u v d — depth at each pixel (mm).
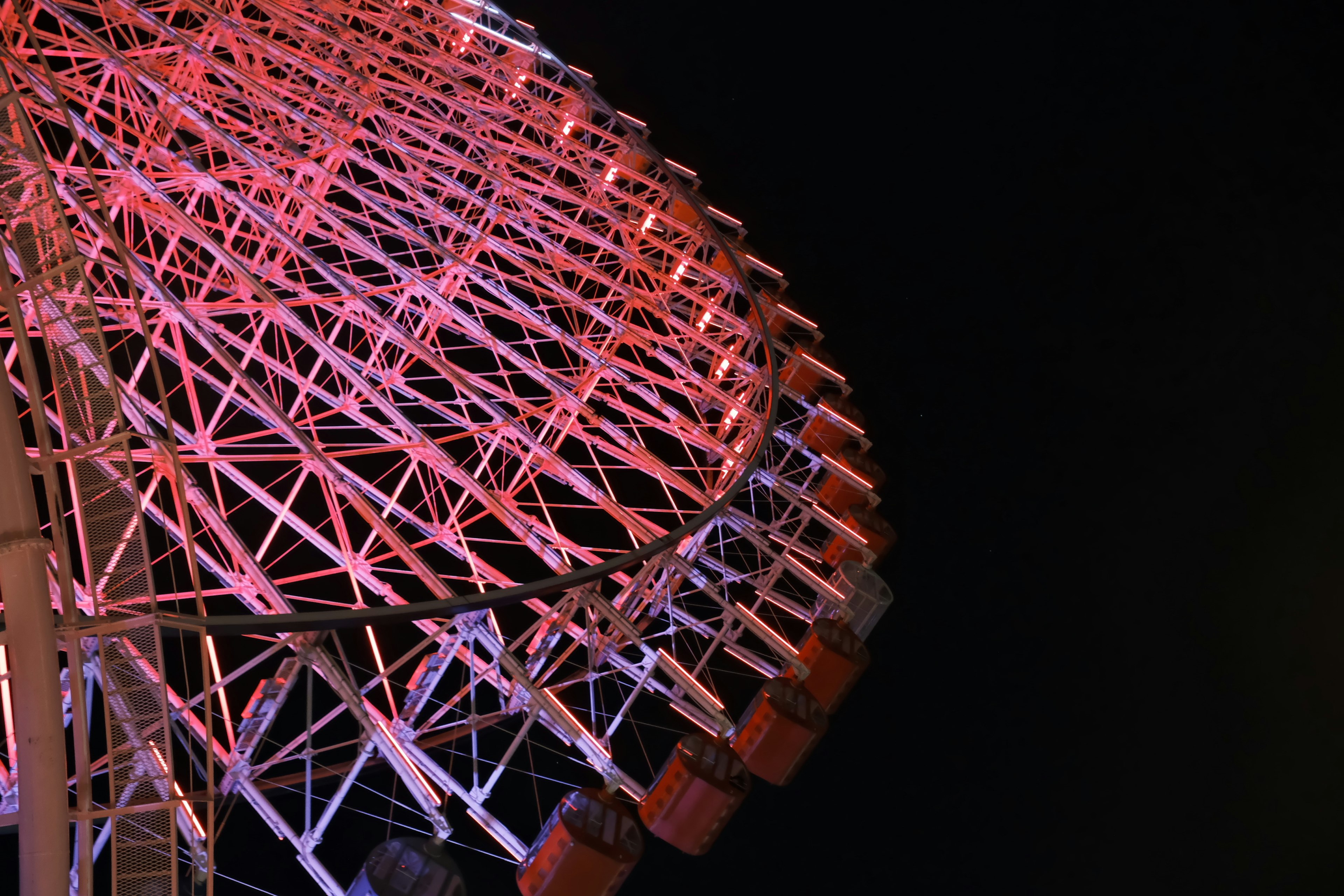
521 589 16219
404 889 14492
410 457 21219
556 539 21000
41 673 9680
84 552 10852
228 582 18281
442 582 16031
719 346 27922
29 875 9375
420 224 29359
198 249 24047
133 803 9812
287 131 26578
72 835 25594
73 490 10594
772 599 25422
